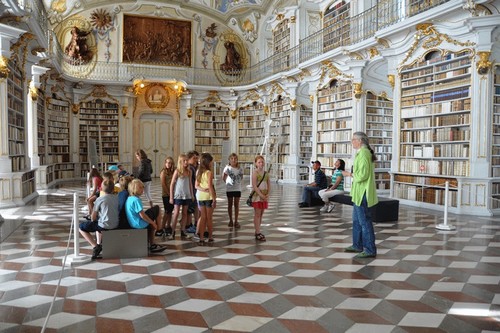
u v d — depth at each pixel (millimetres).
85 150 20922
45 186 15109
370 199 5641
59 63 17891
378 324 3502
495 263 5402
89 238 5617
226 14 22625
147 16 21797
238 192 7848
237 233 7340
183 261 5465
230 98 22719
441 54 9984
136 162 22109
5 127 10211
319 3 17531
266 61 21312
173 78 21562
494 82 9227
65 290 4316
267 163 19109
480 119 9148
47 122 17172
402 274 4918
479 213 9195
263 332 3336
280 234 7270
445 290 4359
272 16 20125
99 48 21328
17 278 4719
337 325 3479
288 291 4316
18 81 11727
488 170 9109
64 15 20391
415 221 8508
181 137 22688
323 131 15320
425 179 10477
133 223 5668
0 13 9852
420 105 10664
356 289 4387
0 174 10156
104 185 5660
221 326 3447
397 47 11102
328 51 14328
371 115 13422
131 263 5363
